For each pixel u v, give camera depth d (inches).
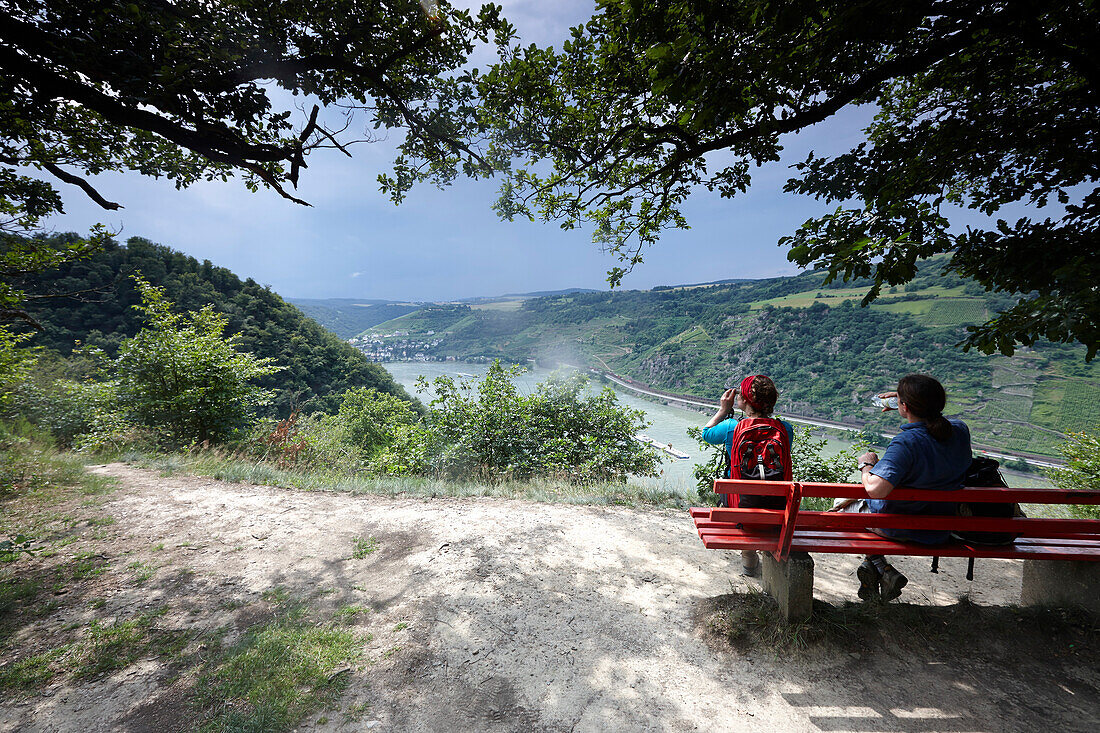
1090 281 79.2
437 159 198.8
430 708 82.6
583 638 103.6
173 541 160.2
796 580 96.2
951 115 133.0
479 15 150.8
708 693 85.3
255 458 351.9
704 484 221.6
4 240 189.5
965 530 88.1
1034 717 75.7
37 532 162.6
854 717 77.7
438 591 125.6
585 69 147.5
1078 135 117.1
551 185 184.7
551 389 367.2
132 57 112.9
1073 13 95.3
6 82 123.5
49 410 361.4
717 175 165.6
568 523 179.0
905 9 89.6
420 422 370.3
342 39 145.7
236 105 128.6
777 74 103.0
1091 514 251.6
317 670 92.0
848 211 107.7
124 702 83.4
